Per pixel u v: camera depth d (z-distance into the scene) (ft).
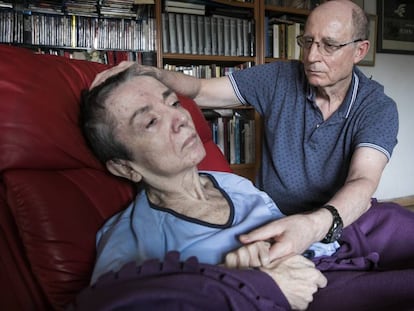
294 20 10.16
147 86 2.88
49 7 7.66
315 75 3.74
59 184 2.90
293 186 4.18
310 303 2.50
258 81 4.51
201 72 9.18
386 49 11.26
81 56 8.13
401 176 12.07
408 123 12.01
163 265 1.96
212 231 2.80
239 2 9.16
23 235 2.65
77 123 3.16
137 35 8.41
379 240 3.24
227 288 1.85
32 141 2.83
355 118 3.74
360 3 10.82
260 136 9.87
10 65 2.88
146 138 2.78
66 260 2.62
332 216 2.73
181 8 8.65
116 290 1.79
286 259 2.39
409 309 2.23
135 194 3.44
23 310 2.63
